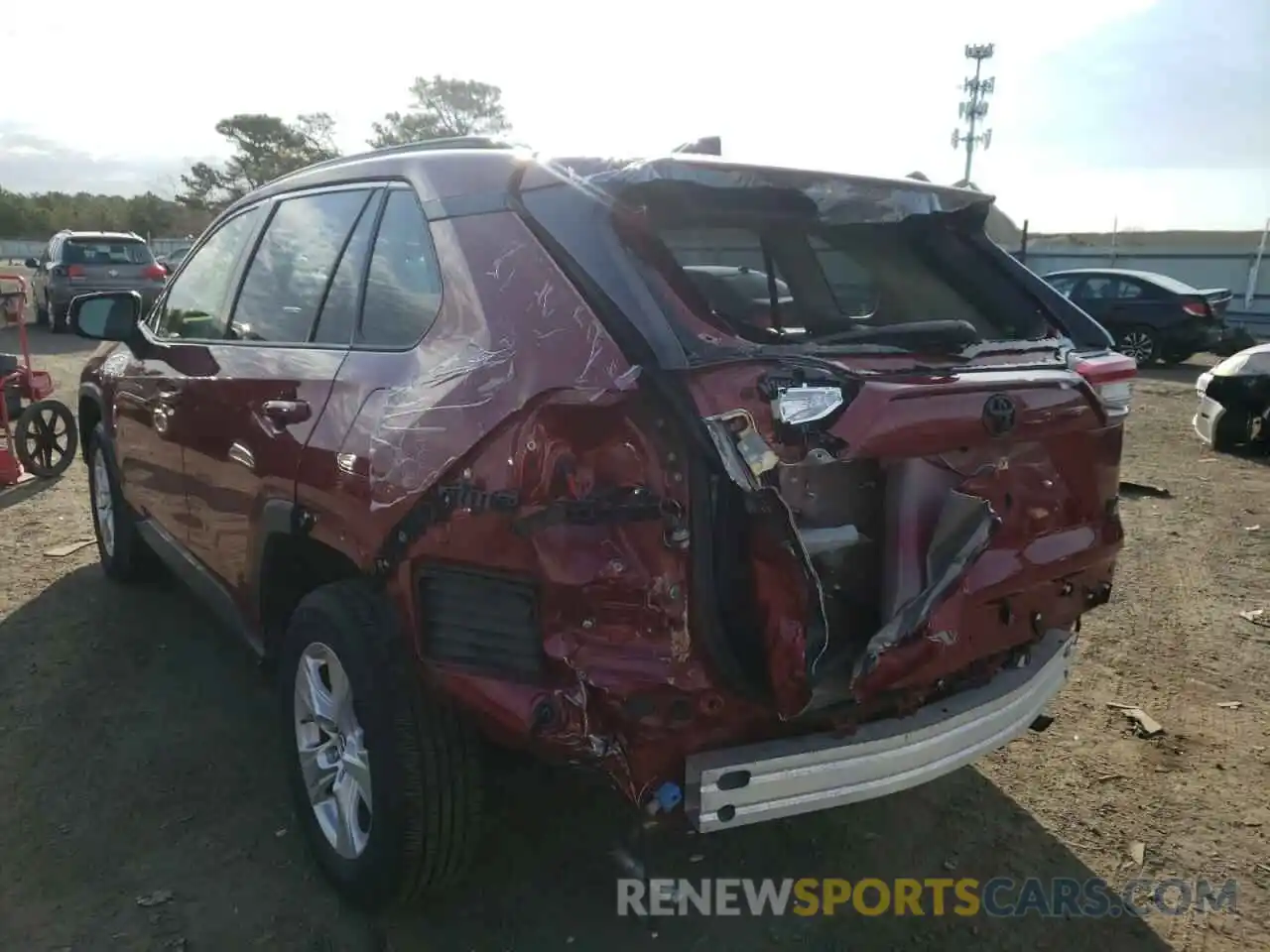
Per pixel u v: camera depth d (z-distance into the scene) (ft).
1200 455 30.81
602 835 10.37
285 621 10.62
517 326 7.47
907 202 9.85
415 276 8.70
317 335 9.84
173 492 12.59
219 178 209.26
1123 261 93.04
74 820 10.27
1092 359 9.61
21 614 15.62
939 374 7.90
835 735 7.53
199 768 11.29
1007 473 8.18
